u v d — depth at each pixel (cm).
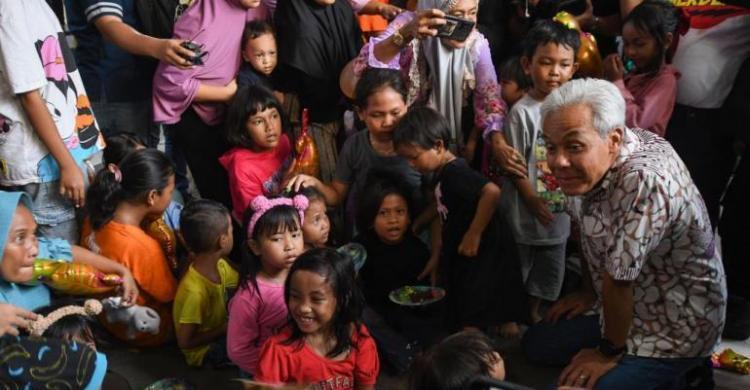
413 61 326
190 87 337
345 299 238
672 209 214
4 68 274
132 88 365
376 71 308
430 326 304
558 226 313
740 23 304
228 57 344
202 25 336
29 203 243
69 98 297
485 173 326
